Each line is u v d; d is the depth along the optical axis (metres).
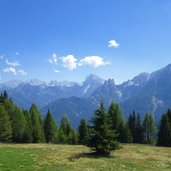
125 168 50.56
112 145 59.38
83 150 67.44
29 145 78.25
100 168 49.00
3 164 49.28
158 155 65.81
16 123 107.19
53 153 62.06
